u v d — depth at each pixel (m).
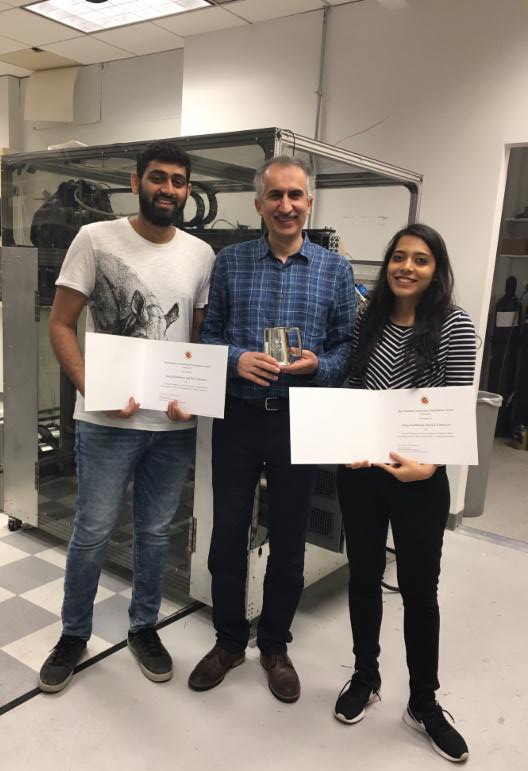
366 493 1.61
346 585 2.59
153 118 4.59
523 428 4.97
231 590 1.87
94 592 1.90
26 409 2.72
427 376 1.49
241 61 3.82
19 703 1.75
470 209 3.11
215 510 1.83
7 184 2.83
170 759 1.59
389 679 1.97
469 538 3.18
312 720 1.76
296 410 1.49
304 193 1.64
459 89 3.06
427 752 1.66
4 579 2.44
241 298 1.72
